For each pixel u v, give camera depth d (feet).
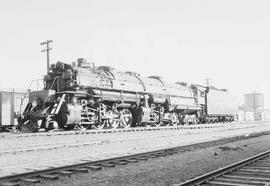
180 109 105.29
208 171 30.63
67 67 72.90
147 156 39.40
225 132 88.38
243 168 31.01
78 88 70.85
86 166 31.63
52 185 24.84
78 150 44.09
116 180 26.61
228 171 28.73
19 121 68.80
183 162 35.91
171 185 23.79
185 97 109.91
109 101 79.36
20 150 41.14
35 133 60.64
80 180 26.66
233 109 150.82
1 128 83.15
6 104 80.59
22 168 32.09
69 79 70.85
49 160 36.50
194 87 120.67
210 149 47.93
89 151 43.96
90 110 74.95
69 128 73.15
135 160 35.96
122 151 45.73
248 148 49.70
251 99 362.12
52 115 66.44
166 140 62.03
